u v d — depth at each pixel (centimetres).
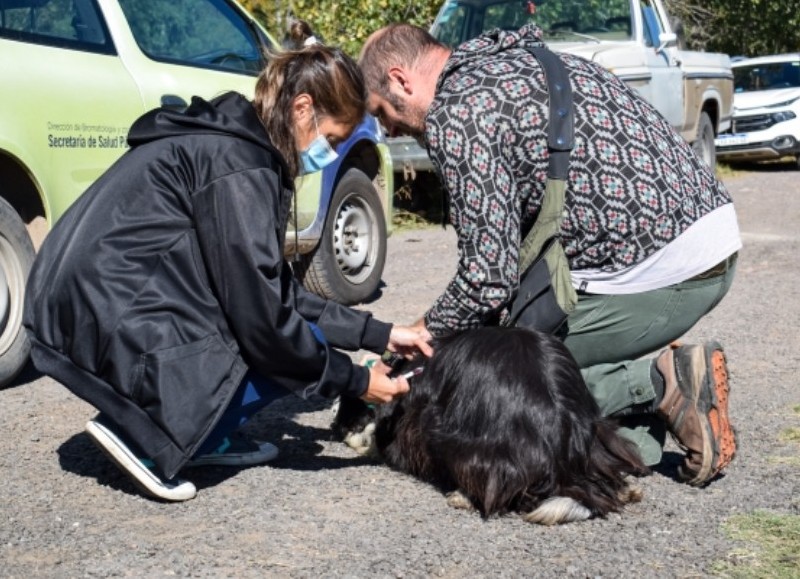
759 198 1371
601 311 369
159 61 619
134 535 338
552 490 346
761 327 655
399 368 392
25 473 398
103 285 348
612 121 354
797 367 558
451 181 350
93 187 365
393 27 372
